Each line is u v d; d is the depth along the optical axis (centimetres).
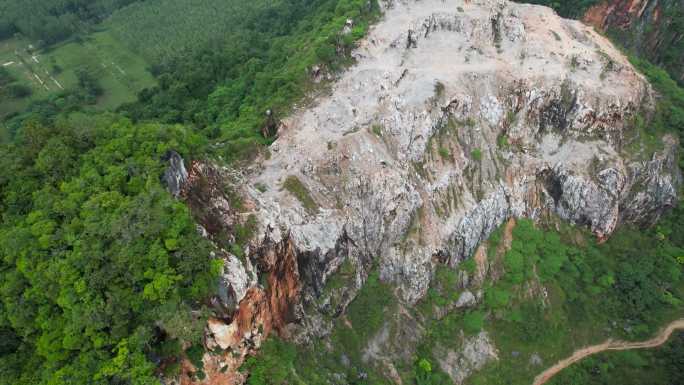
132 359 3328
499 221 7775
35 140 4181
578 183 7906
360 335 6431
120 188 3866
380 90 7406
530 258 7594
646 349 7381
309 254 5622
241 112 8088
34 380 3406
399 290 6894
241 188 4956
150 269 3416
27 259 3491
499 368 6994
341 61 7894
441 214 7200
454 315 7175
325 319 6072
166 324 3406
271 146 6631
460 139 7669
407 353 6625
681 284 8069
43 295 3453
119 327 3362
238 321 4062
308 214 5909
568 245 8094
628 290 7800
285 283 5122
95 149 4141
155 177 3881
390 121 7156
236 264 4069
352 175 6562
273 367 4384
